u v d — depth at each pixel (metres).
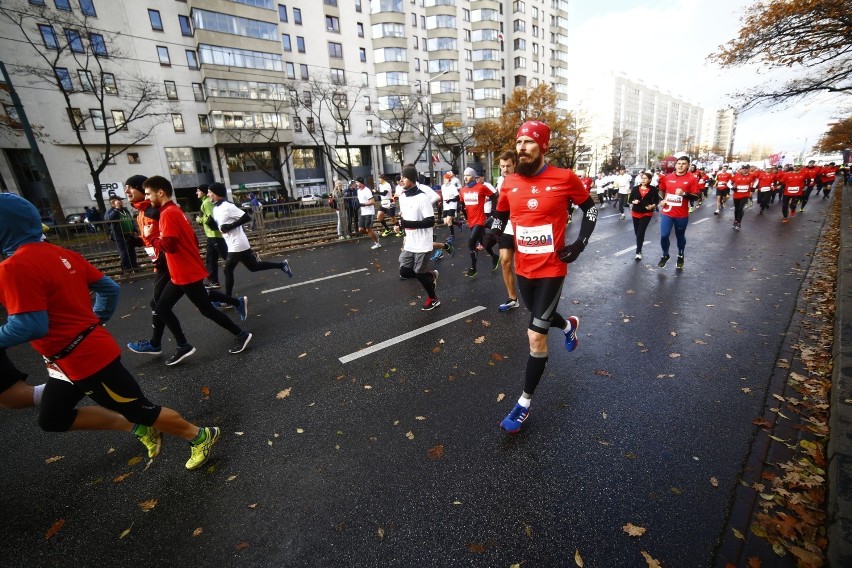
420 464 2.45
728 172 14.66
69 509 2.28
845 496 1.80
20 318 1.74
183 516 2.17
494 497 2.16
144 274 9.02
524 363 3.67
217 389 3.53
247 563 1.88
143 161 30.17
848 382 2.68
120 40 28.09
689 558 1.76
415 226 4.87
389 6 39.56
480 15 46.28
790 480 2.11
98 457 2.72
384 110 40.41
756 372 3.27
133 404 2.20
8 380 2.21
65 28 22.84
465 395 3.19
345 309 5.54
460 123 38.91
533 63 55.19
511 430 2.66
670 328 4.29
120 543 2.03
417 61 43.78
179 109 31.00
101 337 2.09
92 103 27.77
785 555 1.74
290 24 35.41
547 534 1.92
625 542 1.85
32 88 25.61
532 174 2.62
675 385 3.16
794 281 5.65
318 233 12.78
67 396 2.09
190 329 5.13
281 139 34.09
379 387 3.40
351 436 2.76
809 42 10.83
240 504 2.23
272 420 3.01
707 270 6.58
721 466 2.29
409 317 5.06
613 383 3.24
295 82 34.25
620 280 6.25
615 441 2.55
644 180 7.23
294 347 4.34
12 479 2.56
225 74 31.05
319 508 2.16
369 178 42.94
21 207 1.84
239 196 33.84
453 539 1.93
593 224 2.57
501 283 6.42
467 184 6.91
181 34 30.53
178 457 2.67
